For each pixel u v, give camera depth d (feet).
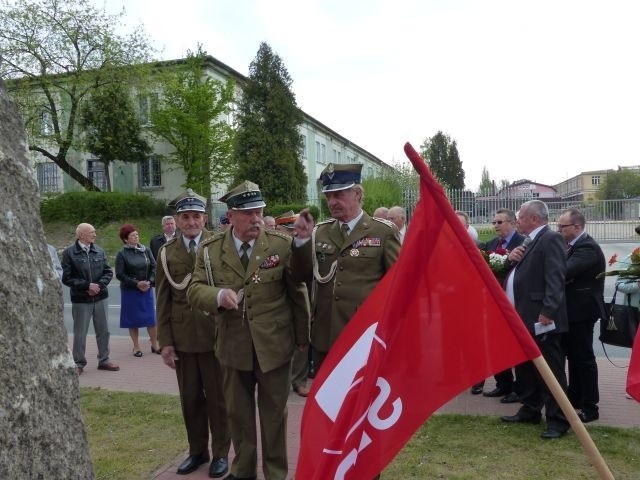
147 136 92.17
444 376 5.89
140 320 24.90
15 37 79.25
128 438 15.17
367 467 5.72
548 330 14.23
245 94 101.24
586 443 5.58
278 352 11.64
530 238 15.20
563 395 5.67
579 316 15.72
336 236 12.48
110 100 85.25
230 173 91.25
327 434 6.99
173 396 18.80
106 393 19.17
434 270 5.98
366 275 12.00
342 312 11.96
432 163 220.43
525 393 15.67
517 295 15.05
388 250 12.01
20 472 5.24
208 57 95.81
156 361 24.35
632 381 11.39
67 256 22.09
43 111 85.71
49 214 82.89
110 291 48.70
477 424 15.56
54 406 5.81
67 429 5.94
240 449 11.94
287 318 11.97
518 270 15.23
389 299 5.91
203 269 12.12
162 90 87.71
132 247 24.89
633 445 13.83
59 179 103.30
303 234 10.83
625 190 153.07
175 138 87.56
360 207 12.58
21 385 5.41
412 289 5.93
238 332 11.76
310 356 21.35
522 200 91.25
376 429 5.77
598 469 5.53
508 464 12.89
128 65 84.53
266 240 12.07
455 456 13.38
